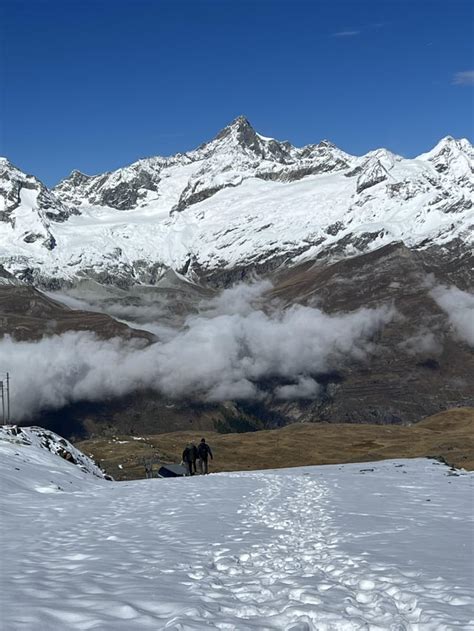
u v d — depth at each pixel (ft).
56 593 36.55
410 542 55.21
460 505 83.15
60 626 29.91
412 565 45.14
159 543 56.80
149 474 280.72
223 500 94.73
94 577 41.81
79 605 33.83
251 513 79.36
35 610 31.99
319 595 37.86
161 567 45.93
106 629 29.48
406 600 36.55
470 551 50.67
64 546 55.26
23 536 61.36
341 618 32.81
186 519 73.56
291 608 34.12
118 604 34.09
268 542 57.16
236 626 31.48
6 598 34.65
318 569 45.98
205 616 33.27
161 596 36.91
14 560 48.03
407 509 79.66
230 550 53.16
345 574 42.88
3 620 29.91
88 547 54.39
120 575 42.80
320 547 53.83
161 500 95.45
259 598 38.65
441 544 53.98
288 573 44.98
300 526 66.85
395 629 30.94
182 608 34.27
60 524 70.13
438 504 84.64
